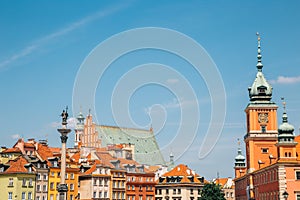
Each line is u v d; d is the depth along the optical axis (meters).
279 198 113.12
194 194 194.00
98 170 150.25
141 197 172.25
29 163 132.25
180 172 199.00
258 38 158.50
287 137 116.12
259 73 155.75
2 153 148.12
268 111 151.75
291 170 113.75
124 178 161.50
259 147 150.38
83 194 148.75
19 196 127.56
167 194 196.50
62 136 71.19
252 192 149.38
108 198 151.38
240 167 198.75
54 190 136.38
